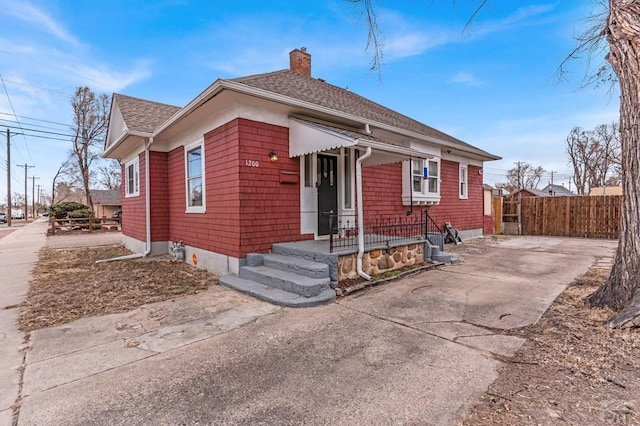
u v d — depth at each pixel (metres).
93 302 4.80
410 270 6.55
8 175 28.70
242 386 2.53
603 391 2.32
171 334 3.59
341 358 2.98
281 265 5.56
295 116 6.62
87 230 19.72
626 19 3.69
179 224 8.48
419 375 2.64
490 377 2.58
